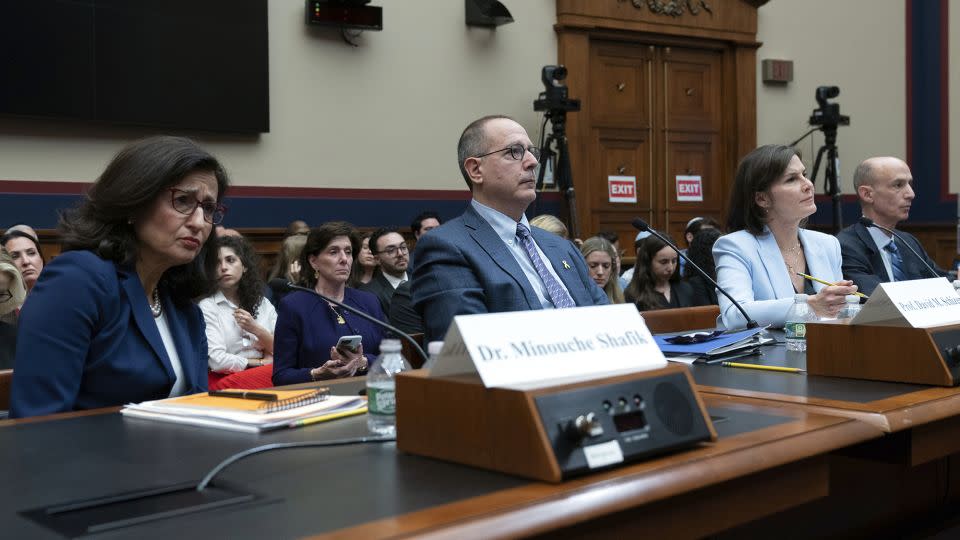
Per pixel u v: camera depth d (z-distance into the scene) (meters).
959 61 8.98
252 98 6.23
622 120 7.99
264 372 3.55
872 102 9.10
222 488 1.07
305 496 1.02
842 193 8.95
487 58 7.33
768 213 3.14
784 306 2.88
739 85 8.40
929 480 2.06
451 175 7.20
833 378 1.84
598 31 7.78
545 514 0.97
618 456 1.10
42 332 1.68
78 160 5.77
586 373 1.20
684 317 3.19
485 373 1.12
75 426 1.49
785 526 1.66
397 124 6.96
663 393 1.19
